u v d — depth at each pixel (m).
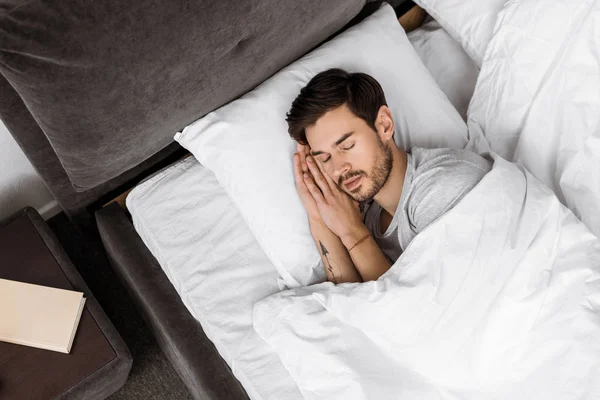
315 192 1.07
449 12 1.31
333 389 0.98
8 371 1.11
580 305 0.98
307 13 1.14
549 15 1.15
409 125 1.16
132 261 1.24
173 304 1.20
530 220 0.99
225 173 1.10
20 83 0.89
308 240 1.10
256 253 1.17
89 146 1.03
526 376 0.98
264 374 1.05
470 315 0.96
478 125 1.24
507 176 1.01
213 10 0.98
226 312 1.12
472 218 0.97
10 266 1.20
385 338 0.98
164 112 1.07
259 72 1.18
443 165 1.03
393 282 0.96
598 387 0.94
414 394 0.97
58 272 1.21
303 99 1.03
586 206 1.12
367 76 1.04
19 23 0.83
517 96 1.19
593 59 1.12
